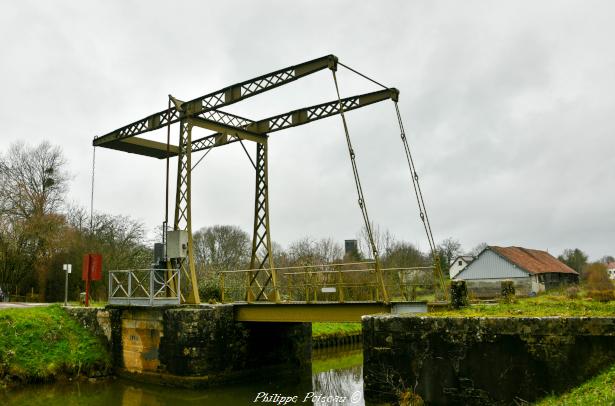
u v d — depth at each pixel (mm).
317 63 17375
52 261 38344
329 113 20016
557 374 9875
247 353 19219
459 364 10891
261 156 22422
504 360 10422
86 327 20766
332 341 31094
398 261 47062
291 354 21438
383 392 11688
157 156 25078
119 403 15906
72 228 40344
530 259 51188
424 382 11242
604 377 9102
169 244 19891
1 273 37500
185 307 18344
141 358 18625
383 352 11805
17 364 17516
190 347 17281
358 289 25547
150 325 18469
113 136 22656
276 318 18062
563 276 55594
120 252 41688
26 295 37188
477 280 46531
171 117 20828
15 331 18750
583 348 9703
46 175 41031
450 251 86438
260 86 18672
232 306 18859
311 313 17312
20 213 38281
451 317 11125
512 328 10406
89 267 22609
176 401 16312
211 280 26812
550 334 10023
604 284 31688
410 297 18797
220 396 17016
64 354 18906
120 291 37156
